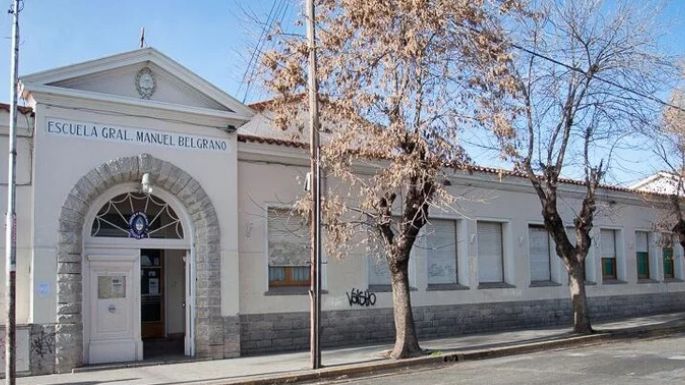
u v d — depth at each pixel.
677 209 27.48
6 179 14.12
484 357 16.91
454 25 14.56
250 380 13.30
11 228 11.95
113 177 15.19
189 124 16.31
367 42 14.88
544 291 24.73
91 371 14.36
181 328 20.25
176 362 15.54
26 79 14.05
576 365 14.59
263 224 17.70
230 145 16.94
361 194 17.05
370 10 14.41
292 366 14.88
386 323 19.88
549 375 13.16
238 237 17.17
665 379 12.23
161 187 16.05
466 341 19.38
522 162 19.34
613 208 28.38
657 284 30.31
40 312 14.03
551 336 20.23
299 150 18.38
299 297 18.14
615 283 28.23
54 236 14.34
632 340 20.39
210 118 16.50
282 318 17.75
